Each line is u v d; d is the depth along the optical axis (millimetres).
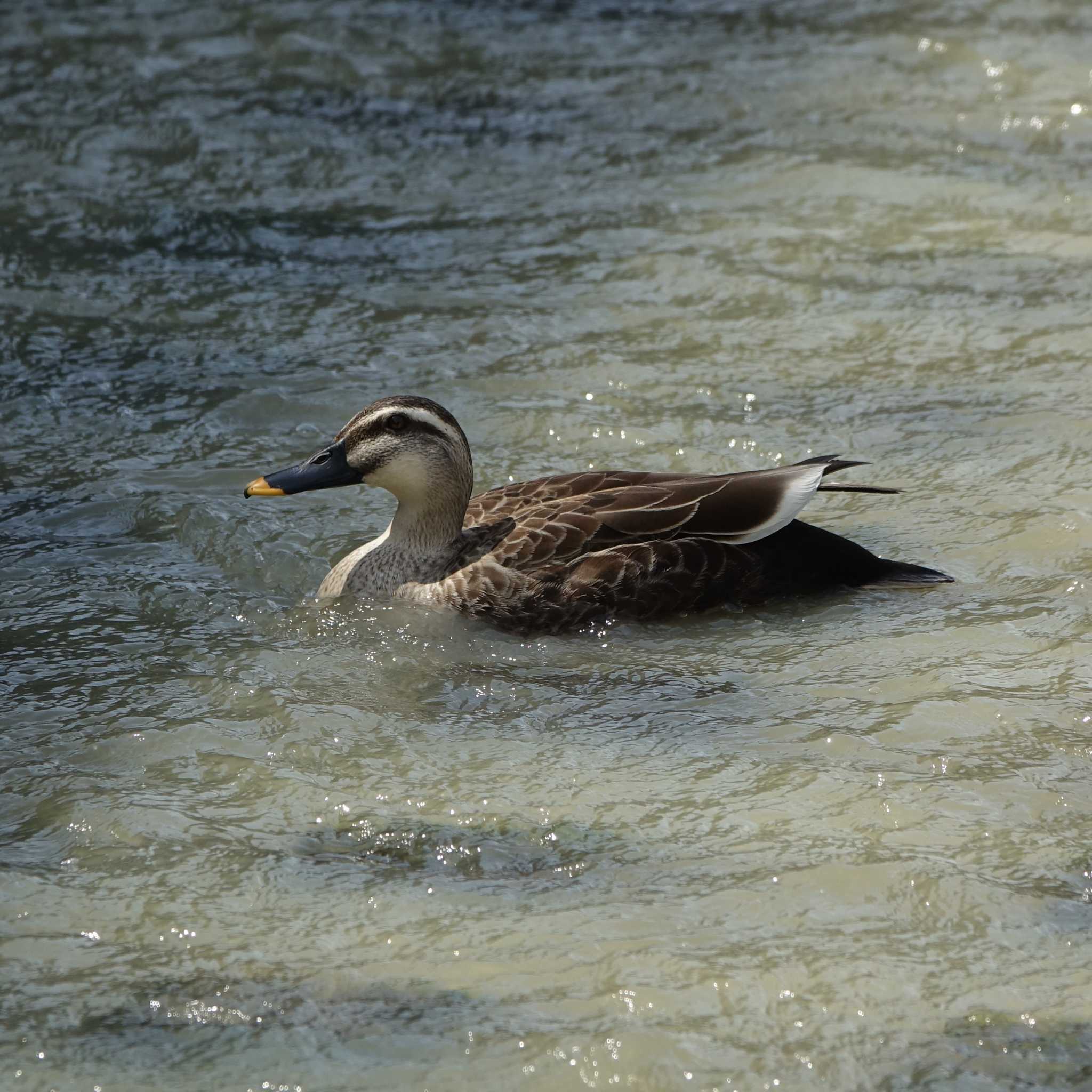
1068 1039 7215
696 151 21203
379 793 9258
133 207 19625
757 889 8258
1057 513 12570
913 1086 6969
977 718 9844
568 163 20938
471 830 8867
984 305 16719
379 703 10328
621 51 24875
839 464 11539
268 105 22703
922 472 13461
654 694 10359
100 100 22641
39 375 15602
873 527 12633
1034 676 10344
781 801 9055
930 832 8719
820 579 11602
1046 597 11383
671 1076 7047
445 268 18016
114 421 14719
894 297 16984
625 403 14883
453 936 7957
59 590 11898
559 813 9008
